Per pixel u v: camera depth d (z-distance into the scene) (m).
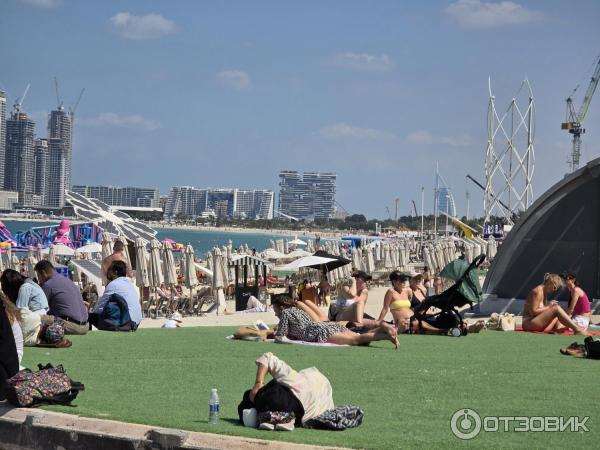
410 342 24.19
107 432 12.92
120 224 64.12
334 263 46.88
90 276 47.03
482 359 20.72
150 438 12.52
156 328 27.91
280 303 23.20
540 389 16.53
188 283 47.53
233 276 56.12
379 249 81.81
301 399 13.02
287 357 20.34
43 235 89.44
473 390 16.36
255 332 23.81
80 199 65.62
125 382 16.70
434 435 12.58
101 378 17.09
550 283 28.14
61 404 14.43
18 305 21.66
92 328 26.44
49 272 24.22
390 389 16.34
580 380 17.67
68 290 24.14
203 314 46.25
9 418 13.87
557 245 35.78
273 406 12.85
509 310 36.06
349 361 19.83
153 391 15.82
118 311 26.16
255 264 48.75
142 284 45.25
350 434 12.55
